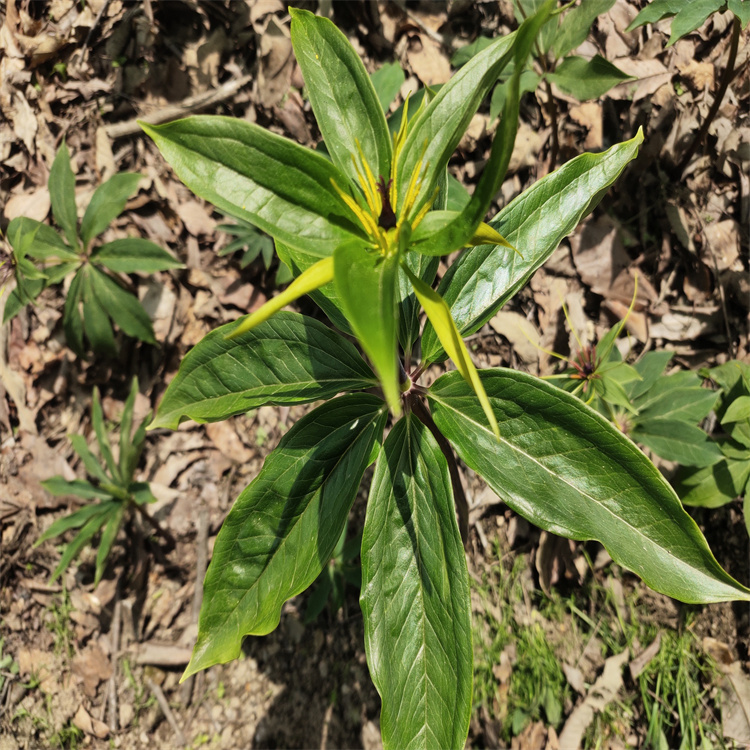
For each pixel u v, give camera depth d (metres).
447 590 0.32
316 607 0.47
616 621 0.48
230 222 0.54
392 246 0.25
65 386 0.56
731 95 0.50
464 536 0.39
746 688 0.45
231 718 0.51
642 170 0.51
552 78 0.44
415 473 0.33
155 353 0.56
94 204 0.49
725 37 0.51
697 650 0.47
